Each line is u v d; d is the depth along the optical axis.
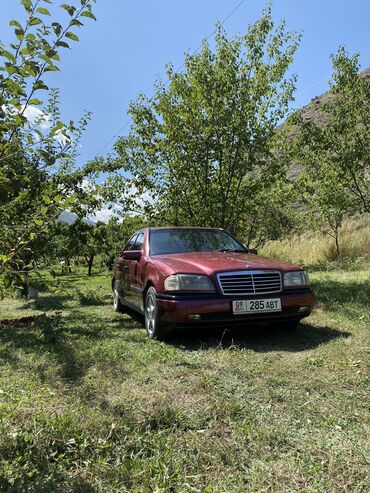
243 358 4.23
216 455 2.39
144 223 10.39
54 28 2.15
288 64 9.35
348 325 5.61
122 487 2.11
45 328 5.57
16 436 2.48
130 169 9.98
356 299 7.44
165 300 4.88
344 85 10.74
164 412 2.87
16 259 2.89
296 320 5.31
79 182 7.11
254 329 5.69
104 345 4.92
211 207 9.66
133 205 10.27
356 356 4.17
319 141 10.44
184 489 2.09
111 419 2.78
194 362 4.12
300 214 20.12
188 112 9.40
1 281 2.77
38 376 3.80
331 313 6.43
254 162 9.54
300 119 10.08
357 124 10.86
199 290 4.81
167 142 9.60
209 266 5.00
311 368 3.89
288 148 10.49
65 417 2.71
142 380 3.62
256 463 2.31
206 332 5.54
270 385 3.46
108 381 3.60
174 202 9.92
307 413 2.94
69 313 8.33
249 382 3.54
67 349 4.77
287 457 2.37
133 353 4.53
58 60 2.23
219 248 6.36
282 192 10.85
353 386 3.43
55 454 2.38
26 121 2.35
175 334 5.32
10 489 2.04
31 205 3.54
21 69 2.19
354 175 10.99
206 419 2.85
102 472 2.22
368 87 10.71
